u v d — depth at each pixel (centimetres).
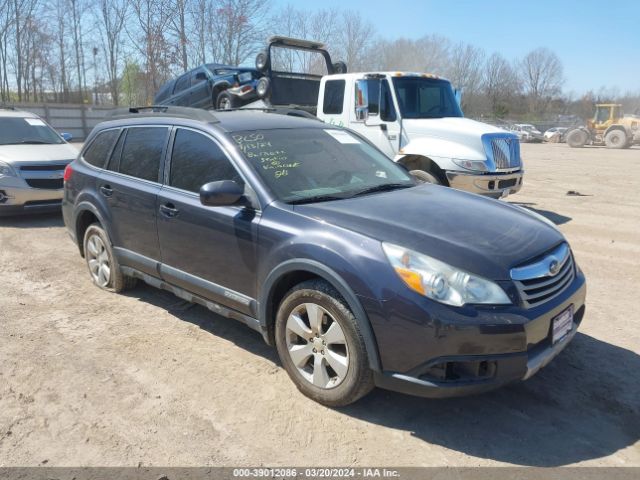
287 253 336
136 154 479
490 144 811
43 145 939
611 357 404
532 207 1021
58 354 407
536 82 7275
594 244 734
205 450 300
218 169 400
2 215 845
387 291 295
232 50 2714
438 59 4619
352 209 351
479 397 351
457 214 357
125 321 468
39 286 556
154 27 2606
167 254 437
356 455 296
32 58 3862
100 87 3766
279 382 368
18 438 310
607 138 3109
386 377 304
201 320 471
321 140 447
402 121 858
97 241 530
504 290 294
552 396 352
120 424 323
